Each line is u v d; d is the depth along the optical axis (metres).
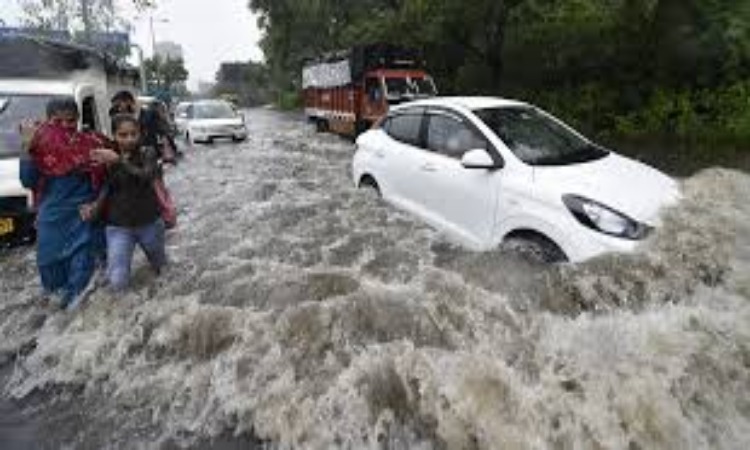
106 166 5.30
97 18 23.77
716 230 5.30
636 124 18.66
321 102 25.67
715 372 3.83
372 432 3.69
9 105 8.41
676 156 15.05
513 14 21.72
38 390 4.49
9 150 7.93
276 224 8.06
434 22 21.64
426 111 7.25
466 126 6.52
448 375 3.79
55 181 5.47
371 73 20.34
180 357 4.61
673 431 3.48
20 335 5.29
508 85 23.75
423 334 4.32
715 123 17.00
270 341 4.48
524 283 4.97
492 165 5.88
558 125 6.71
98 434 3.95
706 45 17.91
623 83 20.25
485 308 4.60
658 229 5.07
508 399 3.60
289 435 3.75
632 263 4.82
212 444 3.80
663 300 4.68
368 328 4.44
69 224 5.54
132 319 5.11
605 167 5.82
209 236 7.71
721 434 3.53
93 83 9.66
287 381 4.09
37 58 9.21
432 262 5.80
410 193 7.07
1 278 6.53
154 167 5.47
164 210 5.72
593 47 20.72
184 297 5.37
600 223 5.02
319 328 4.48
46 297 5.95
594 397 3.58
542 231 5.33
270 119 44.59
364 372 3.96
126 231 5.41
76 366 4.67
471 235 6.15
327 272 5.55
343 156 17.41
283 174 13.62
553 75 22.56
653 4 19.47
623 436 3.44
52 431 4.00
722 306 4.61
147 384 4.41
